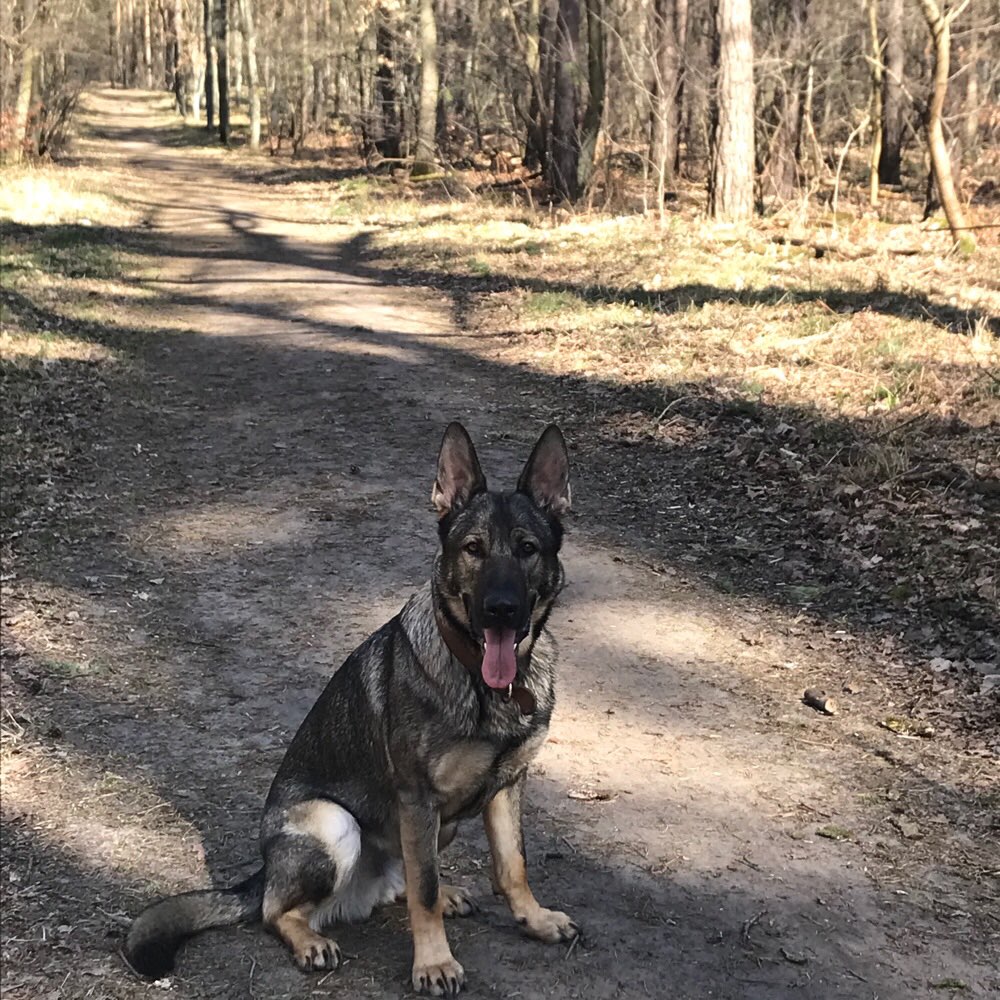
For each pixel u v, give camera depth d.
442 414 6.08
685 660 3.49
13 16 18.97
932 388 5.49
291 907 2.31
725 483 4.93
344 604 3.83
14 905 2.45
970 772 2.92
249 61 26.64
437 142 18.94
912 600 3.73
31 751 2.98
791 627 3.69
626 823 2.72
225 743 3.05
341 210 15.45
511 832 2.35
